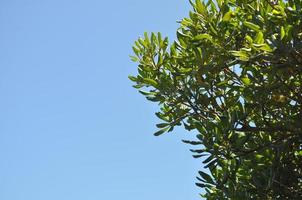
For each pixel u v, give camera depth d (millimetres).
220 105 11586
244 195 10672
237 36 11320
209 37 11219
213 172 11141
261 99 10508
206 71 11414
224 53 11305
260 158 10391
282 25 10281
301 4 10016
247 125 10672
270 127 10461
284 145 10211
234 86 11164
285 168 10398
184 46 12219
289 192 10375
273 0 11234
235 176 10539
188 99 11758
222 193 11375
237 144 10242
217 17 11656
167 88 12094
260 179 10406
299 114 10359
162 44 12828
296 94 10477
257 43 9859
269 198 10562
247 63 10227
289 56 9867
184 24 12211
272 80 10289
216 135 10344
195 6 12008
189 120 11445
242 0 11523
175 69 11945
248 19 11312
